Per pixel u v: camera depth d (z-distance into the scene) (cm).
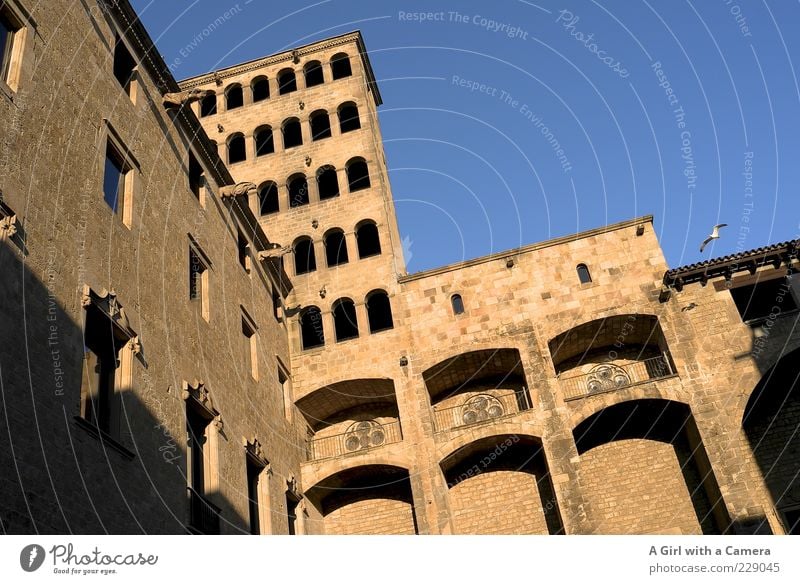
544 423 3183
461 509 3366
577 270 3528
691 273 3288
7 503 1384
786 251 3212
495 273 3606
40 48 1891
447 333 3512
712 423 3031
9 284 1541
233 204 3192
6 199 1602
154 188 2416
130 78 2427
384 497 3550
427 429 3309
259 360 3114
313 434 3722
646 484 3231
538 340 3378
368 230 4200
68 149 1920
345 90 4550
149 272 2230
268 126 4541
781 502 3044
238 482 2508
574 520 2967
